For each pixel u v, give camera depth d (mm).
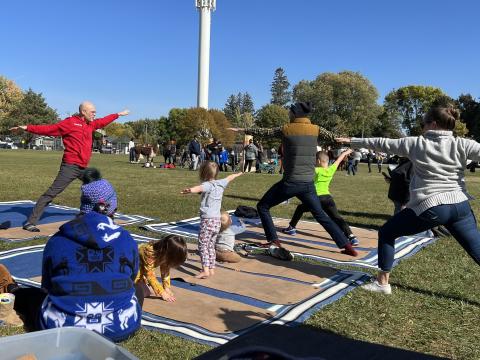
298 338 2367
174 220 8727
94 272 3275
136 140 94562
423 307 4559
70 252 3275
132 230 7641
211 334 3680
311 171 6199
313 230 8172
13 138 79312
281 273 5441
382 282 4898
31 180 15445
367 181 21516
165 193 13062
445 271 5797
